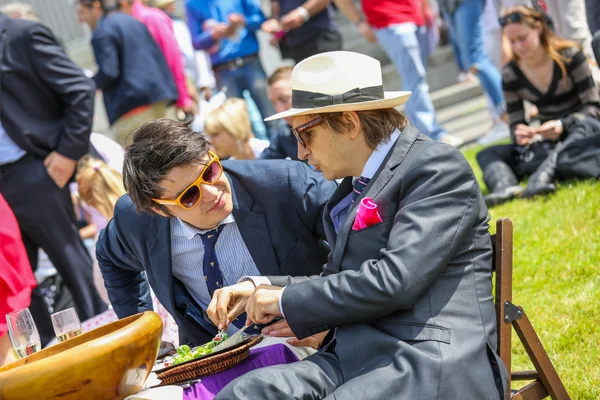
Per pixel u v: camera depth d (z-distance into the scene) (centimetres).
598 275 530
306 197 405
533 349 344
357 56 342
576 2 823
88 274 735
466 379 309
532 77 738
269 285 349
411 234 315
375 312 318
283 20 981
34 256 735
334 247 368
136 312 467
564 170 685
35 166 714
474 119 1178
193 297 423
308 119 343
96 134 710
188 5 1030
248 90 1030
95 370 300
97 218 634
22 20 707
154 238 413
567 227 606
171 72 936
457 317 321
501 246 336
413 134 343
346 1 985
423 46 961
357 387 309
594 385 418
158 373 347
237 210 405
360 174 350
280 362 361
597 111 714
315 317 326
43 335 718
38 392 295
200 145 380
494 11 920
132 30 904
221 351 349
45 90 714
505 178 724
